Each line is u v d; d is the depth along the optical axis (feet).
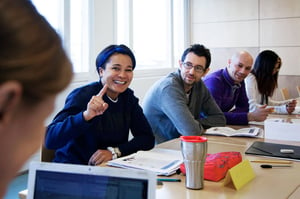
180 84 7.40
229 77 9.10
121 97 6.06
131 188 2.51
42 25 1.07
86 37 11.82
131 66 5.98
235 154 4.39
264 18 16.49
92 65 11.91
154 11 16.05
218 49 17.63
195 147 3.54
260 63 10.64
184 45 17.98
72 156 5.51
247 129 7.02
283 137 6.20
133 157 4.73
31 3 1.08
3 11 0.99
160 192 3.54
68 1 10.96
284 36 16.14
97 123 5.55
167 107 6.97
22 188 7.61
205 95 7.97
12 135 1.04
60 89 1.11
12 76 0.97
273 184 3.80
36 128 1.09
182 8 17.84
